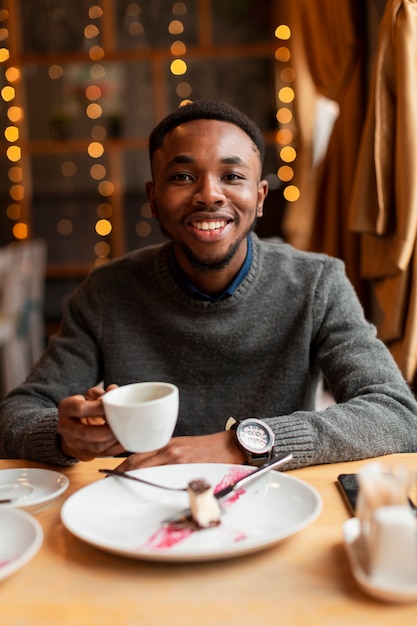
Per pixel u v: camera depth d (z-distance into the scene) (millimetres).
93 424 1003
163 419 813
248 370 1365
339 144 2641
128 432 812
